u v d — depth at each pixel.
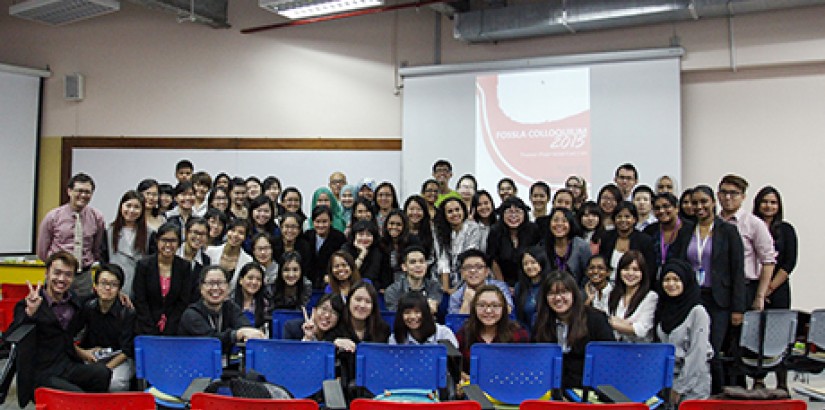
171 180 8.36
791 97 6.26
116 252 4.47
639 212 4.84
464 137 7.18
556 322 3.55
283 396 2.69
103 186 8.55
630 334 3.73
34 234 8.63
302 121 7.97
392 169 7.64
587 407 2.24
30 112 8.65
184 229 4.73
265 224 5.05
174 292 4.01
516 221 4.62
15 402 4.26
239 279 4.14
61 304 3.73
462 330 3.61
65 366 3.67
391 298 4.30
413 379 3.04
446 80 7.27
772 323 3.80
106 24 8.66
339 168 7.80
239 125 8.19
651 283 4.15
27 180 8.59
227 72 8.25
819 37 6.01
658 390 3.12
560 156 6.80
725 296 3.95
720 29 6.34
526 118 6.95
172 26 8.46
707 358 3.65
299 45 8.00
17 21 8.85
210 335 3.63
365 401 2.34
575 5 6.32
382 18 7.70
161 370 3.17
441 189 5.89
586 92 6.71
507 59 7.12
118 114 8.59
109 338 3.90
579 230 4.63
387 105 7.67
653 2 6.02
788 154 6.27
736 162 6.43
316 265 4.91
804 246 6.22
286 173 7.98
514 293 4.15
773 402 2.31
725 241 3.95
